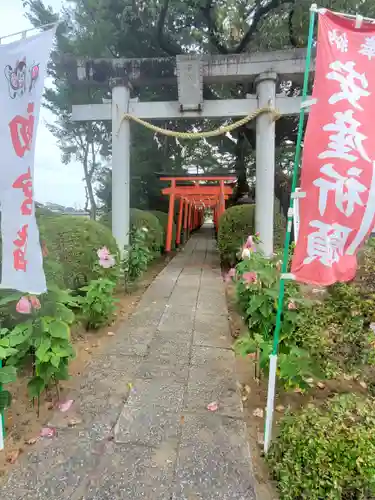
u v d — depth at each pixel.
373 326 2.21
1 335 2.18
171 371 2.76
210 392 2.45
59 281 2.97
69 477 1.68
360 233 1.60
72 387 2.50
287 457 1.54
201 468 1.74
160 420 2.13
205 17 7.35
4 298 2.21
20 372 2.61
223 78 5.49
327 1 5.84
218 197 10.70
